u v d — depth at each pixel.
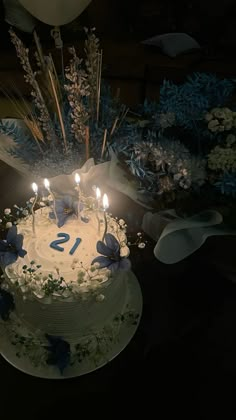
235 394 0.45
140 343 0.47
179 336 0.48
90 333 0.46
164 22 0.89
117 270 0.43
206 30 0.89
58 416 0.44
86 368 0.45
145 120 0.51
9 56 0.88
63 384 0.45
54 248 0.46
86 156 0.53
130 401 0.45
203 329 0.48
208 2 0.85
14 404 0.44
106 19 0.90
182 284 0.51
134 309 0.49
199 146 0.48
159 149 0.46
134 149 0.47
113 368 0.46
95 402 0.44
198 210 0.47
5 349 0.47
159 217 0.48
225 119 0.45
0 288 0.48
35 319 0.45
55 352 0.44
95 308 0.44
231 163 0.44
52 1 0.55
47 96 0.53
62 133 0.52
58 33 0.60
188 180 0.45
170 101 0.47
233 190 0.44
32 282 0.42
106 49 0.90
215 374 0.46
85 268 0.44
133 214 0.52
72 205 0.48
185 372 0.46
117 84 0.84
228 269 0.50
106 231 0.45
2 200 0.58
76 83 0.46
